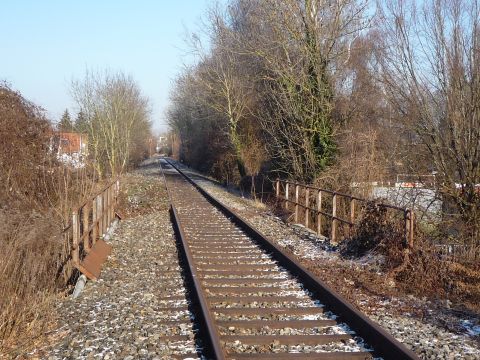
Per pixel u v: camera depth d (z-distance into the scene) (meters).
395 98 18.02
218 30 36.91
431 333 7.01
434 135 15.81
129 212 21.48
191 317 7.64
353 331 6.97
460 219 14.16
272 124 26.55
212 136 48.06
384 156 18.30
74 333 7.12
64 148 16.67
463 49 15.47
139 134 64.94
